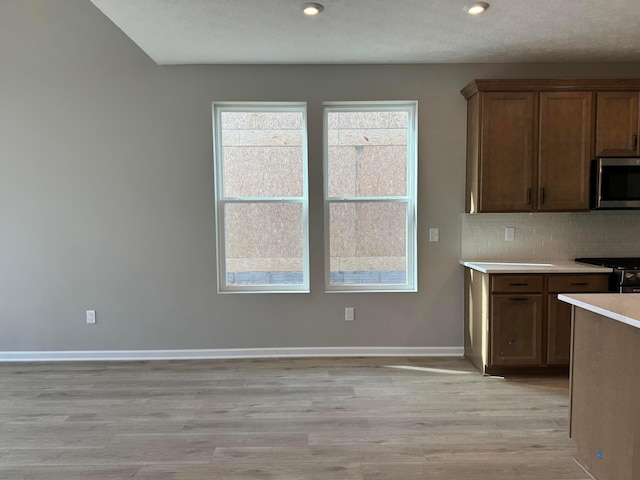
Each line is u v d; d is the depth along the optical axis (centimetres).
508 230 393
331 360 390
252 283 405
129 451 246
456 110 387
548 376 349
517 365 345
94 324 395
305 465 232
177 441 256
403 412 289
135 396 317
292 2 266
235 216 403
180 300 396
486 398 310
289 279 406
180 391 325
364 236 405
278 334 400
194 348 399
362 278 406
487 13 283
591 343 217
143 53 380
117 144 384
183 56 360
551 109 353
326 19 291
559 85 349
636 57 371
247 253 405
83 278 392
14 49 376
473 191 371
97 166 385
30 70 378
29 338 395
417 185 391
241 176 402
